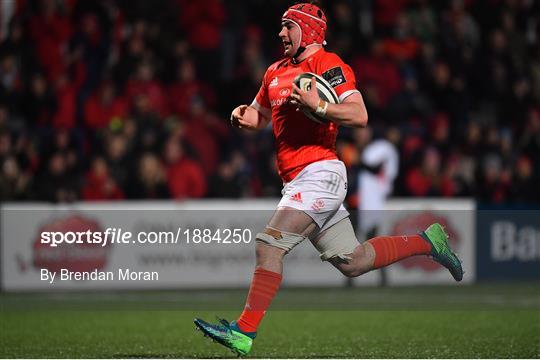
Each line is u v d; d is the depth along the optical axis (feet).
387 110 190.70
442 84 202.80
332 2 206.49
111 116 187.93
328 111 72.38
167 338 97.35
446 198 185.78
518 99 209.87
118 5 202.80
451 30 214.07
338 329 104.99
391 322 111.65
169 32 201.87
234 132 188.55
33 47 196.85
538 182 196.03
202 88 197.57
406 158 184.55
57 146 173.78
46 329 105.19
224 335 73.87
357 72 198.90
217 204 168.55
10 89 191.11
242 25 207.00
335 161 76.48
